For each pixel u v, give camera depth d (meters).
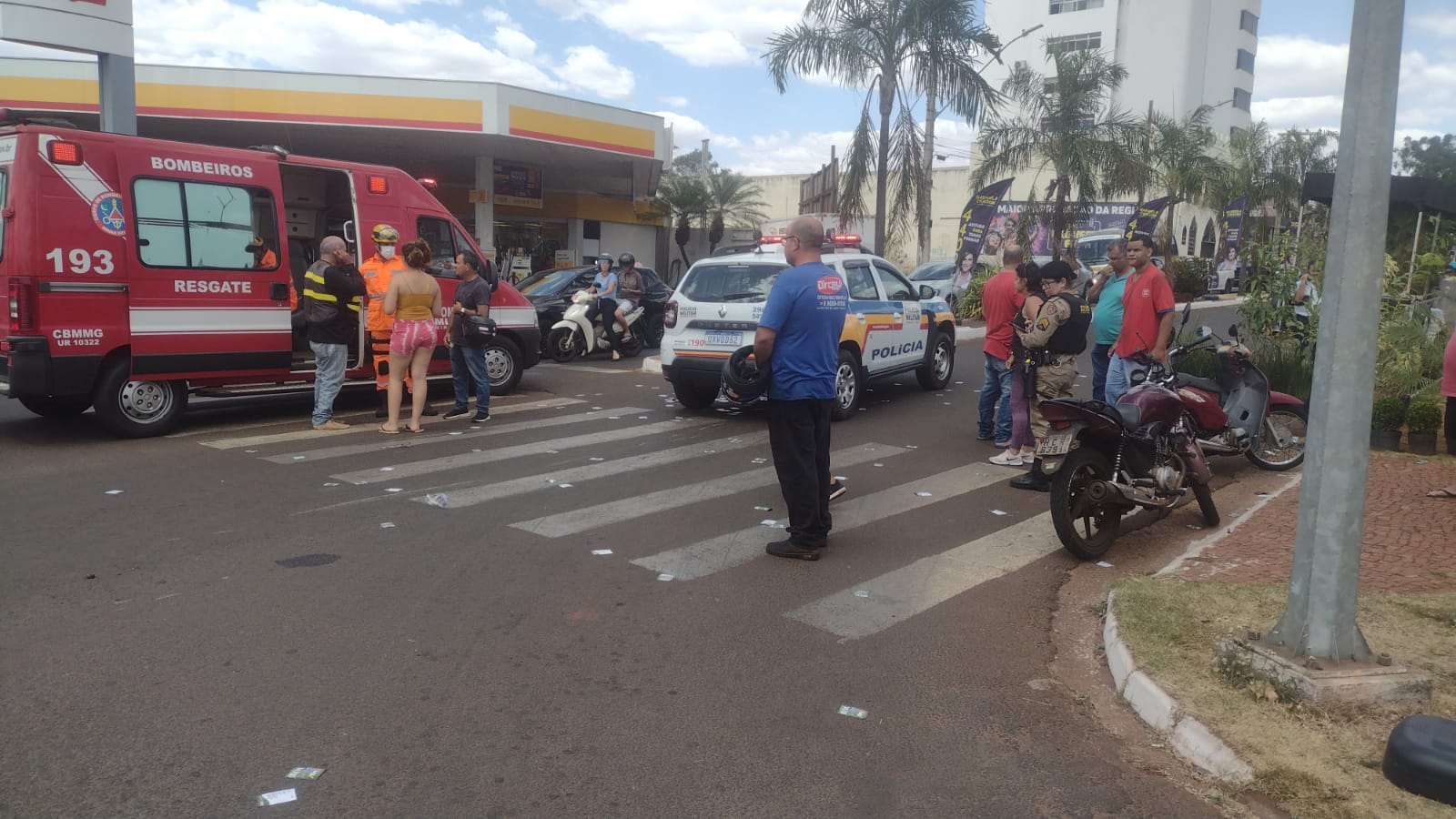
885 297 11.48
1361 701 3.75
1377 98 3.65
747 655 4.50
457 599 5.10
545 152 27.08
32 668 4.18
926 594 5.38
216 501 6.82
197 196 9.00
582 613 4.95
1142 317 7.91
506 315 12.10
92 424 9.66
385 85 23.34
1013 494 7.59
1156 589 5.09
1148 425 6.36
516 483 7.55
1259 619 4.67
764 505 7.09
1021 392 8.34
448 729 3.75
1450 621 4.68
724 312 10.30
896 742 3.75
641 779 3.43
